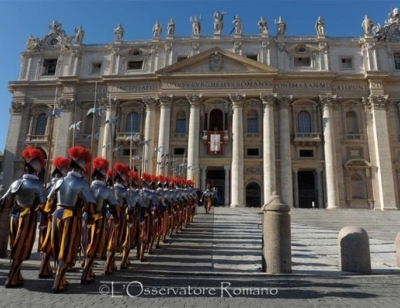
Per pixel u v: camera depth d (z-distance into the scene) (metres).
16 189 7.89
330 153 43.06
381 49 47.19
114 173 10.94
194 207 26.97
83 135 47.34
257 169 44.12
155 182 14.86
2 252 12.40
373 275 10.09
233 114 45.09
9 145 47.91
